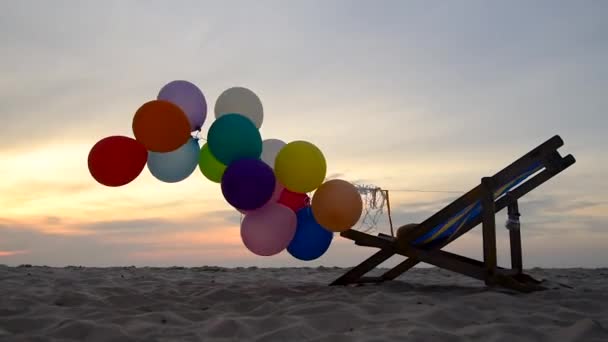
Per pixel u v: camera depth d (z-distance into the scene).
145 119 3.80
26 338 2.70
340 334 2.69
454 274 6.89
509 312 3.29
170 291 4.51
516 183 4.69
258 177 3.81
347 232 4.71
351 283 4.88
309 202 4.51
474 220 4.74
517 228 4.76
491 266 4.23
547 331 2.76
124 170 3.88
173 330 2.94
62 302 3.94
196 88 4.32
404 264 5.01
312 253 4.46
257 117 4.56
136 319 3.19
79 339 2.76
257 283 5.35
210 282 5.42
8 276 5.55
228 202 3.94
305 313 3.38
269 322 3.06
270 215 4.05
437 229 4.57
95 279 5.39
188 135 4.00
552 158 4.63
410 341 2.54
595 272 7.04
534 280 4.73
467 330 2.79
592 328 2.65
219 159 4.09
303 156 4.03
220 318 3.25
